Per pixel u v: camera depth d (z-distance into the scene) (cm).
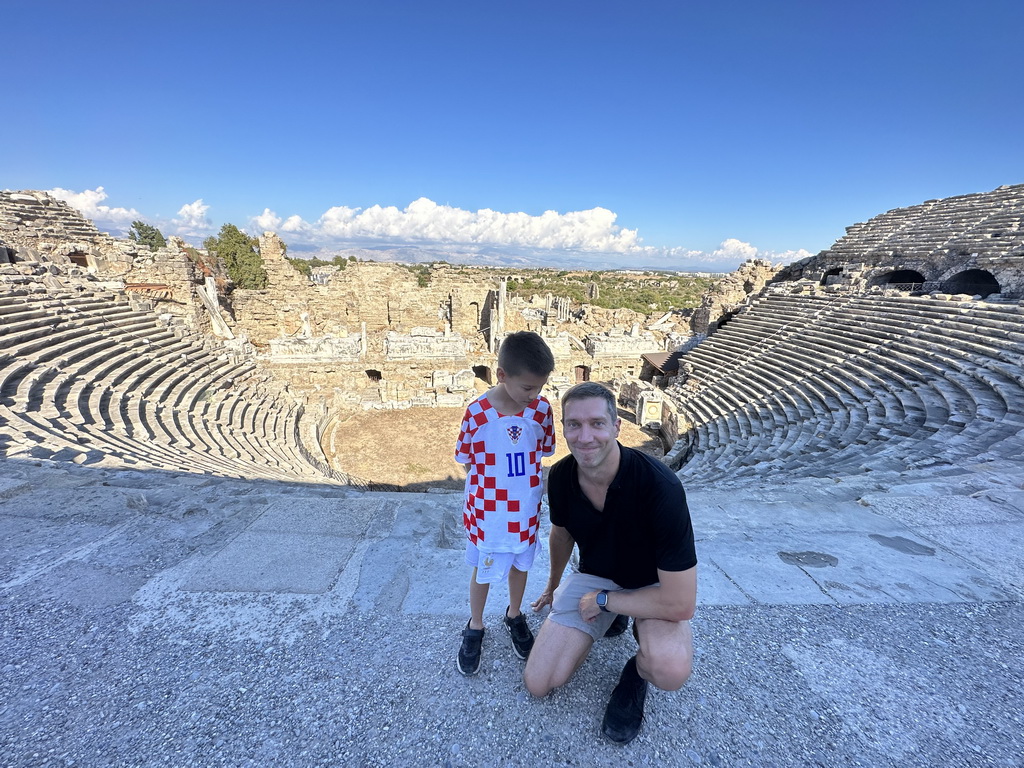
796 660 335
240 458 1333
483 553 308
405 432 2502
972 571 459
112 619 358
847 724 285
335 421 2583
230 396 1948
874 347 2242
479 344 4031
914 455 1075
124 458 915
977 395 1543
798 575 444
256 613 371
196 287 3491
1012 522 564
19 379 1305
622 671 307
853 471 1022
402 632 356
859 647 349
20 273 1870
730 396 2542
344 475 1734
